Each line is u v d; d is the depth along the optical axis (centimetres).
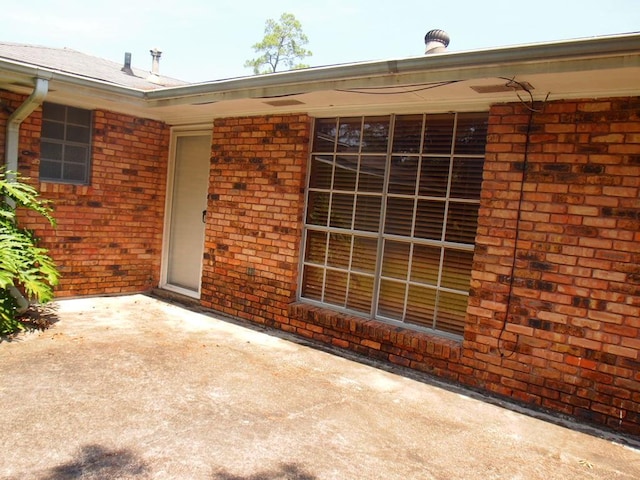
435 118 477
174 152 714
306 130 553
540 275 398
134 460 273
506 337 415
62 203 619
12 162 551
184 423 324
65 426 306
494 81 369
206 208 679
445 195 470
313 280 568
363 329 497
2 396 343
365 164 522
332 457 296
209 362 448
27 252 504
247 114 600
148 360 441
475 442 334
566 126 386
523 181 405
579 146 380
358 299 532
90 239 652
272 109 562
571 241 385
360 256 529
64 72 520
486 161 423
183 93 542
